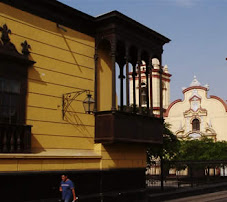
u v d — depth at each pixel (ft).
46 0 42.55
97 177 46.47
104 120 46.62
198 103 134.10
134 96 54.60
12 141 37.27
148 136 51.06
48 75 43.06
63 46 45.27
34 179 38.93
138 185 53.11
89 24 48.73
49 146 42.06
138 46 51.42
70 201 38.63
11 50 38.96
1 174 35.53
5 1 39.24
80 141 45.83
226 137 126.72
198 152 107.34
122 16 47.78
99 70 50.11
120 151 50.26
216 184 84.53
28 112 40.32
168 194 62.08
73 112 45.50
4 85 38.14
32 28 41.83
